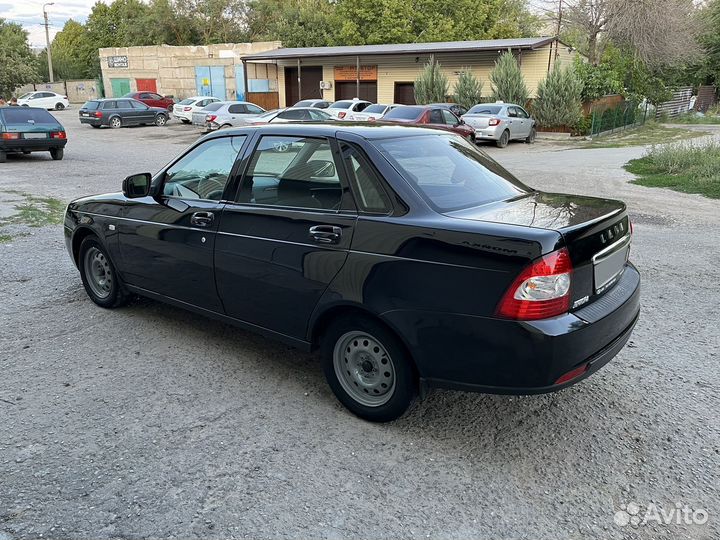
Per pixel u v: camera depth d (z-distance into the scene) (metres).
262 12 57.00
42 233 8.16
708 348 4.47
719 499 2.81
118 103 31.14
